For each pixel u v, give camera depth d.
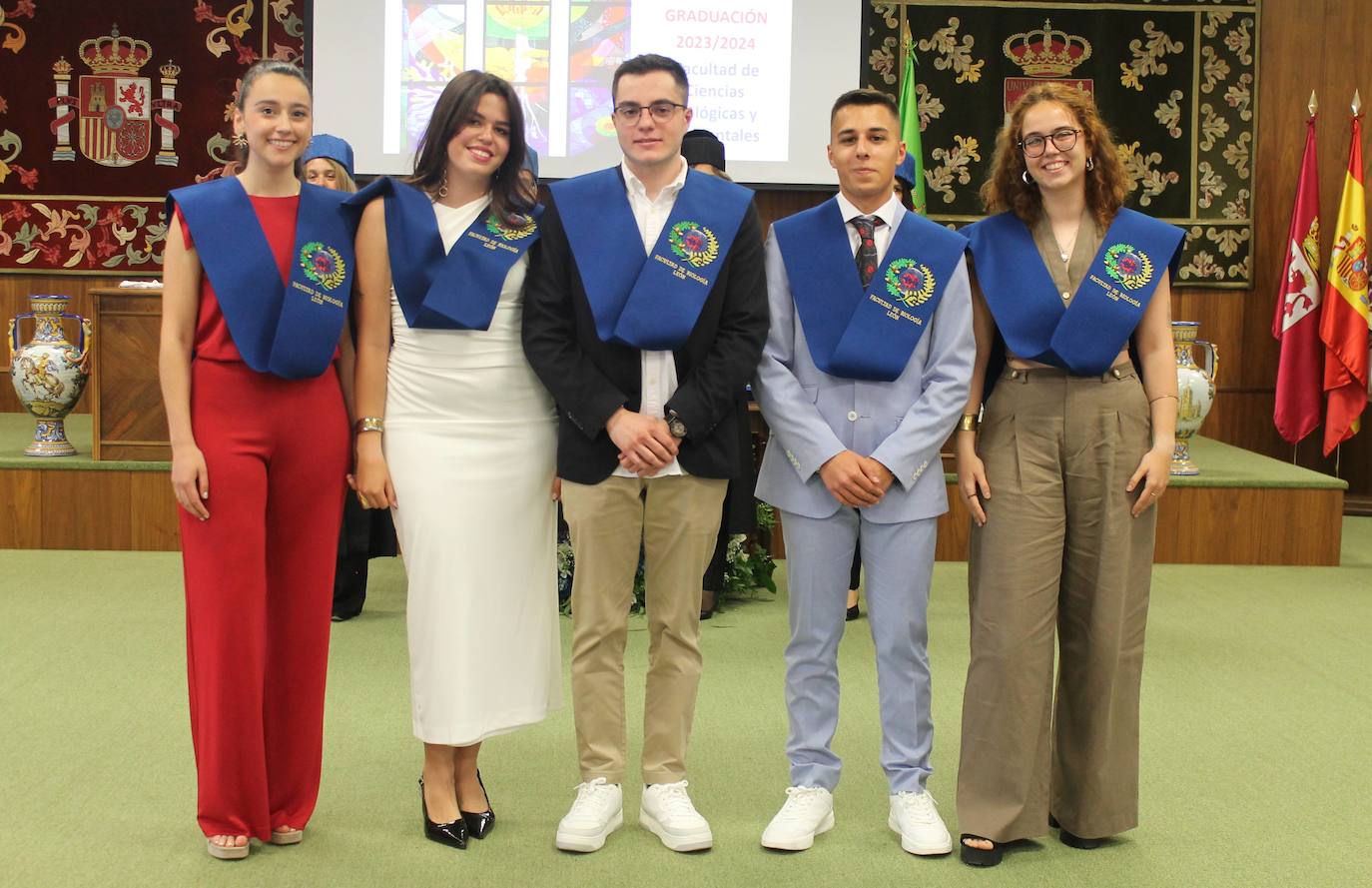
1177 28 7.48
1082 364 2.64
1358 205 6.89
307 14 6.90
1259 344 7.63
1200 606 5.05
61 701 3.66
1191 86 7.49
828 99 6.98
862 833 2.85
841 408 2.73
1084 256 2.70
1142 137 7.52
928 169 7.55
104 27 7.46
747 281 2.70
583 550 2.71
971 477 2.75
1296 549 5.83
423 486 2.66
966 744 2.73
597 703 2.77
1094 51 7.48
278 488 2.63
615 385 2.66
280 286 2.57
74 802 2.95
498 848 2.74
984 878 2.63
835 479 2.66
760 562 5.10
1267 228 7.60
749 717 3.66
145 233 7.54
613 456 2.66
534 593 2.76
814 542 2.75
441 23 6.90
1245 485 5.81
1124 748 2.78
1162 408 2.70
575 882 2.58
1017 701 2.68
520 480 2.71
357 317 2.70
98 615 4.57
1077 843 2.80
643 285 2.63
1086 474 2.67
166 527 5.63
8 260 7.53
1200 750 3.45
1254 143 7.49
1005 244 2.74
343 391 2.76
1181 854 2.77
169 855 2.67
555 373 2.64
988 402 2.78
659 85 2.62
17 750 3.27
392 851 2.71
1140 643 2.77
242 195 2.58
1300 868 2.71
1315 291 7.13
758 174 7.00
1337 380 6.96
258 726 2.63
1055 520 2.68
